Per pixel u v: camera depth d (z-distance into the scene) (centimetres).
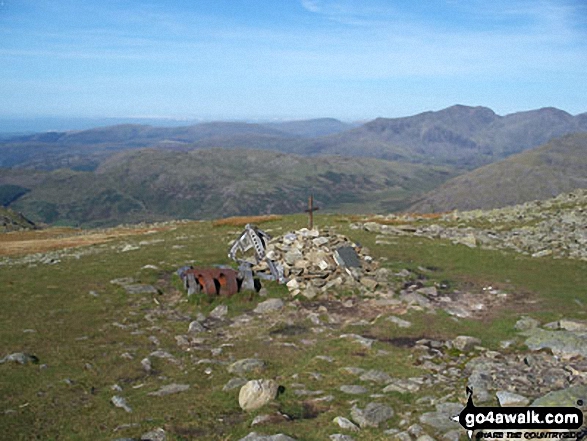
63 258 3788
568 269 2633
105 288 2538
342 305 2170
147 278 2695
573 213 4241
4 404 1200
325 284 2420
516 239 3475
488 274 2606
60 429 1062
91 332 1844
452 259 2978
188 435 1010
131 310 2159
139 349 1652
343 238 2953
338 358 1455
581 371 1223
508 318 1805
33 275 2961
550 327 1642
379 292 2298
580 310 1883
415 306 1998
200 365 1487
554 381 1164
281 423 1027
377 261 2877
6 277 2941
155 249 3791
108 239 5897
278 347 1645
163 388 1295
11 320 1991
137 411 1141
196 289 2300
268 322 1967
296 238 2897
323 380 1288
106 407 1178
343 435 935
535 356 1362
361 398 1143
